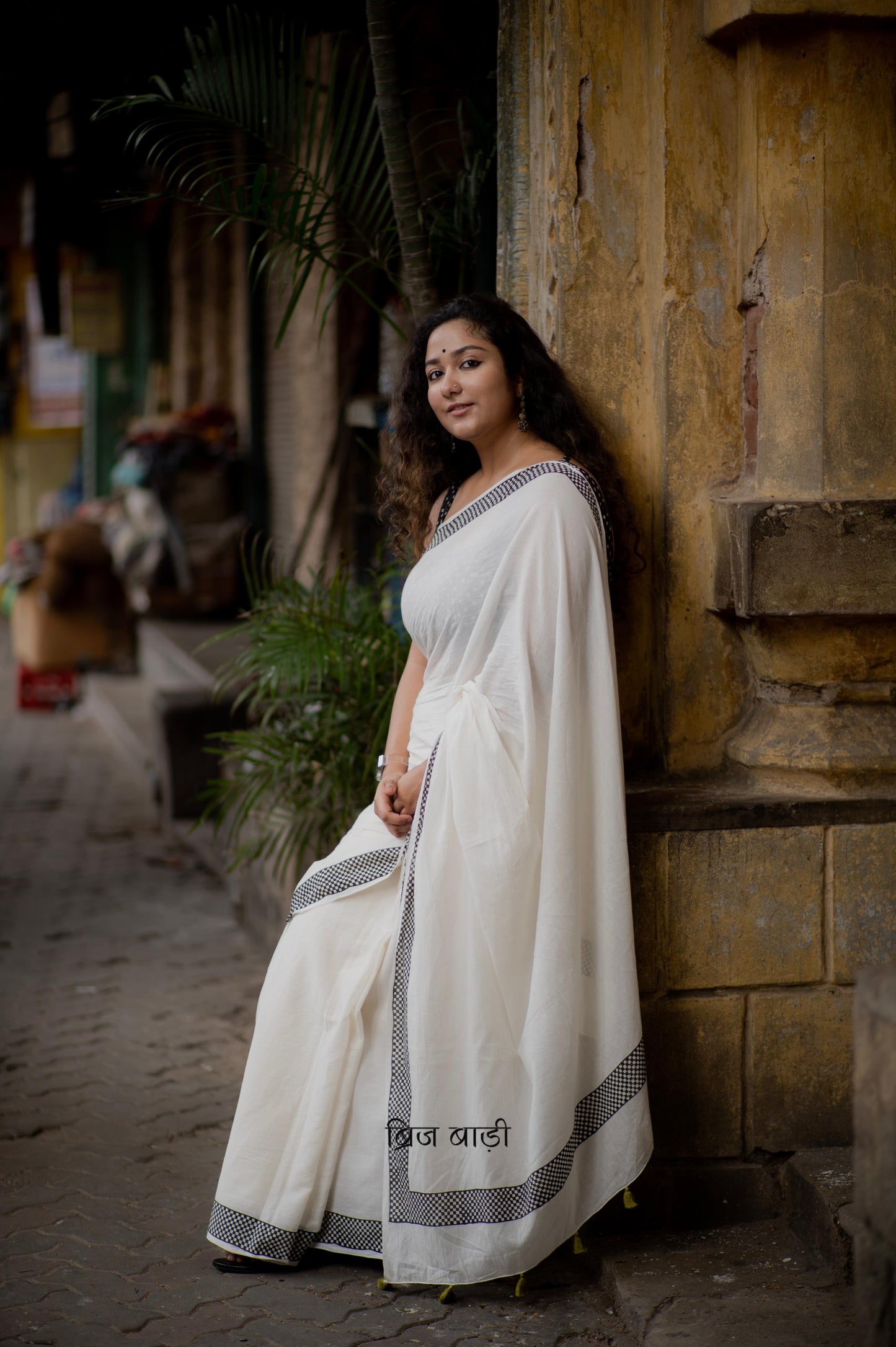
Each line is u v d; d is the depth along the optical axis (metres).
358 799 4.04
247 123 3.82
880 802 3.16
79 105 5.91
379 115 3.63
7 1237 3.16
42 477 16.47
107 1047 4.30
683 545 3.26
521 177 3.35
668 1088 3.14
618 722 2.87
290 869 4.82
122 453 9.58
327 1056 2.93
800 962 3.17
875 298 3.11
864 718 3.20
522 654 2.81
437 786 2.84
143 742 8.29
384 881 2.98
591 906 2.87
